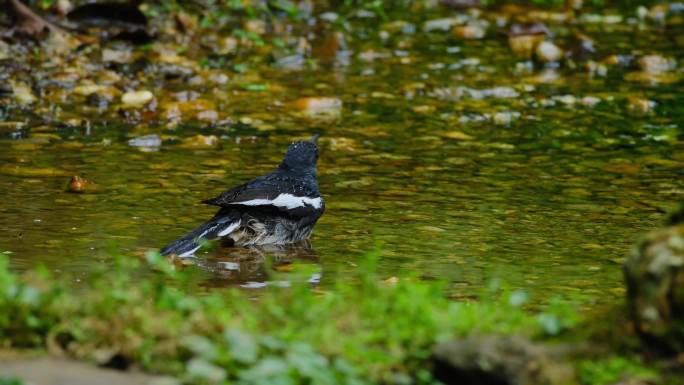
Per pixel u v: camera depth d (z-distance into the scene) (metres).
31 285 8.07
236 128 17.61
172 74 20.08
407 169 15.61
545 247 12.26
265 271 11.53
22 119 17.48
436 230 12.88
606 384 6.89
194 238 12.02
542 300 10.34
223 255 12.15
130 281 10.80
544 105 19.45
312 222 12.75
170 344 7.31
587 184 14.96
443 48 23.17
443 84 20.50
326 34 23.66
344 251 12.22
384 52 22.67
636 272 7.16
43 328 7.57
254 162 15.77
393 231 12.84
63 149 16.03
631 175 15.42
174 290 10.07
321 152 16.41
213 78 20.20
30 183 14.28
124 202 13.63
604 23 25.50
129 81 19.66
